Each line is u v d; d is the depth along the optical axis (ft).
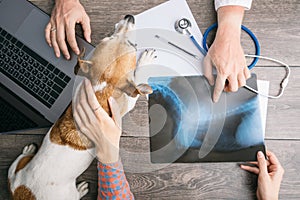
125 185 2.98
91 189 3.22
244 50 3.20
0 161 3.25
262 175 3.09
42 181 2.89
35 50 3.13
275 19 3.20
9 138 3.25
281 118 3.17
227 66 3.00
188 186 3.20
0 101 3.12
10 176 3.05
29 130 3.24
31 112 3.08
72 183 3.01
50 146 2.83
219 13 3.10
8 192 3.26
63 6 3.13
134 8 3.23
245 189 3.17
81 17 3.15
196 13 3.20
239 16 3.07
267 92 3.16
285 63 3.18
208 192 3.19
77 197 3.10
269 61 3.19
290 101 3.17
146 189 3.22
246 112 3.15
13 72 3.13
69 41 3.06
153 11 3.18
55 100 3.06
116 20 3.25
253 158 3.14
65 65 3.08
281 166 3.15
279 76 3.18
